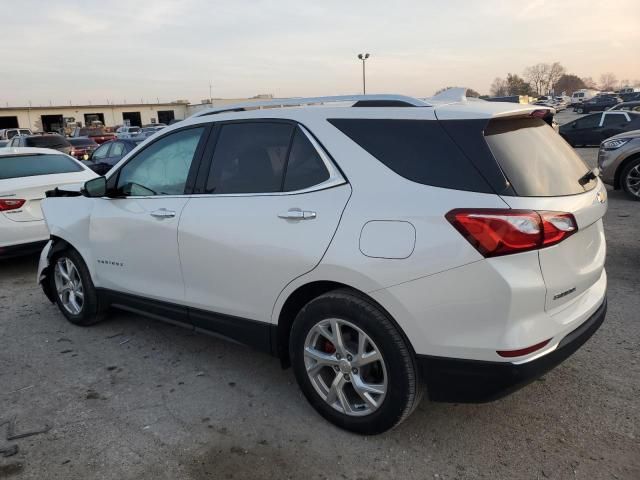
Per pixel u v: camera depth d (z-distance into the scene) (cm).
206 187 352
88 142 2412
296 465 279
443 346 258
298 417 322
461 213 248
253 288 322
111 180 416
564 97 7762
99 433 312
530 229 243
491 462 276
